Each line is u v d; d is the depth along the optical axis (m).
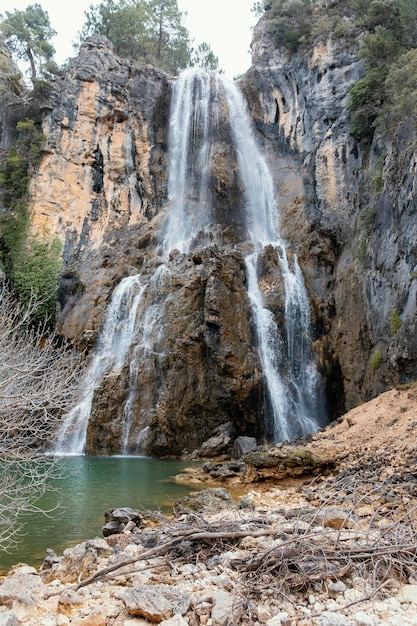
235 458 19.58
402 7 27.86
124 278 28.72
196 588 4.62
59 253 31.12
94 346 26.42
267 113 37.34
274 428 22.50
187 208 34.09
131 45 46.94
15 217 32.25
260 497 10.72
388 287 21.53
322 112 31.67
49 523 8.66
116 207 33.78
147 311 24.78
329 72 32.00
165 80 38.03
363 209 25.36
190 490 12.07
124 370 22.83
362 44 29.17
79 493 11.52
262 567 4.88
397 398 15.23
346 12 35.28
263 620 4.05
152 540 6.30
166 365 22.14
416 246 19.27
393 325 20.34
